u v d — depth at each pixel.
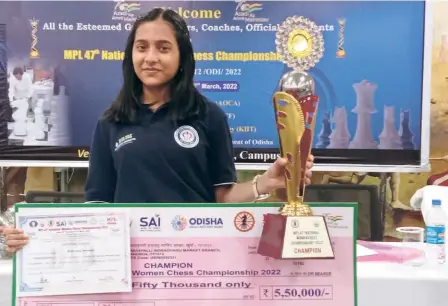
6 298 1.17
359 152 2.78
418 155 2.78
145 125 1.32
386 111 2.76
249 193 1.24
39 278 0.93
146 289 0.96
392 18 2.72
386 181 2.83
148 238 0.96
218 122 1.35
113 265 0.94
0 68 2.79
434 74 2.78
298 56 2.74
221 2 2.73
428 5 2.71
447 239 1.36
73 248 0.94
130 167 1.30
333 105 2.76
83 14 2.77
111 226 0.95
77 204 0.94
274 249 0.89
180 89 1.31
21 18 2.78
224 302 0.96
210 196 1.37
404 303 1.17
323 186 2.26
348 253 0.95
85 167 2.84
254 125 2.77
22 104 2.81
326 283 0.95
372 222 2.22
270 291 0.96
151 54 1.25
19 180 2.91
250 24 2.74
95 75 2.79
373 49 2.74
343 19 2.73
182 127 1.31
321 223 0.89
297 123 0.91
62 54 2.79
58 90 2.80
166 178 1.30
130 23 2.77
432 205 1.40
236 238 0.96
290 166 0.92
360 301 1.18
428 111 2.76
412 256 1.34
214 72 2.76
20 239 0.93
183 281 0.96
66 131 2.82
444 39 2.76
